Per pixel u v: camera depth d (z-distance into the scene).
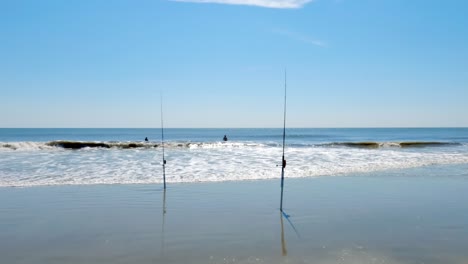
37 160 19.20
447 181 13.73
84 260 6.09
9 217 8.59
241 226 7.97
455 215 9.01
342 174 15.10
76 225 8.00
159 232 7.54
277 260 6.06
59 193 11.16
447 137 73.12
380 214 9.02
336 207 9.69
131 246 6.73
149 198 10.57
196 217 8.66
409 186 12.68
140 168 16.38
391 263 5.95
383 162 18.95
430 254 6.36
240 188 12.09
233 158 20.64
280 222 8.29
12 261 6.05
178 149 27.69
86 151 25.22
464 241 7.07
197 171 15.49
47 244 6.84
